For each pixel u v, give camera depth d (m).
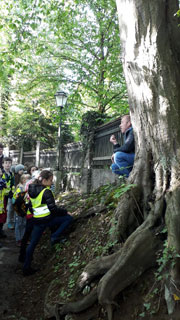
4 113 15.72
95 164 7.87
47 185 4.77
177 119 3.21
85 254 3.90
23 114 14.88
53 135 16.56
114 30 9.83
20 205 5.24
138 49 3.30
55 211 4.57
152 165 3.47
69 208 6.44
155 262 2.90
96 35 10.35
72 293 3.24
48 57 11.34
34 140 16.02
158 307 2.59
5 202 5.93
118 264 2.88
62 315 3.14
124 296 2.88
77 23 10.18
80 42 11.04
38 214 4.55
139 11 3.23
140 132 3.57
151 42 3.18
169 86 3.21
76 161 9.57
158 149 3.31
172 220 2.88
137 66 3.34
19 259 4.92
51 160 12.09
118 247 3.35
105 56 10.51
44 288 3.88
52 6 8.60
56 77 10.55
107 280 2.83
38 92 12.02
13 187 6.06
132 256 2.88
